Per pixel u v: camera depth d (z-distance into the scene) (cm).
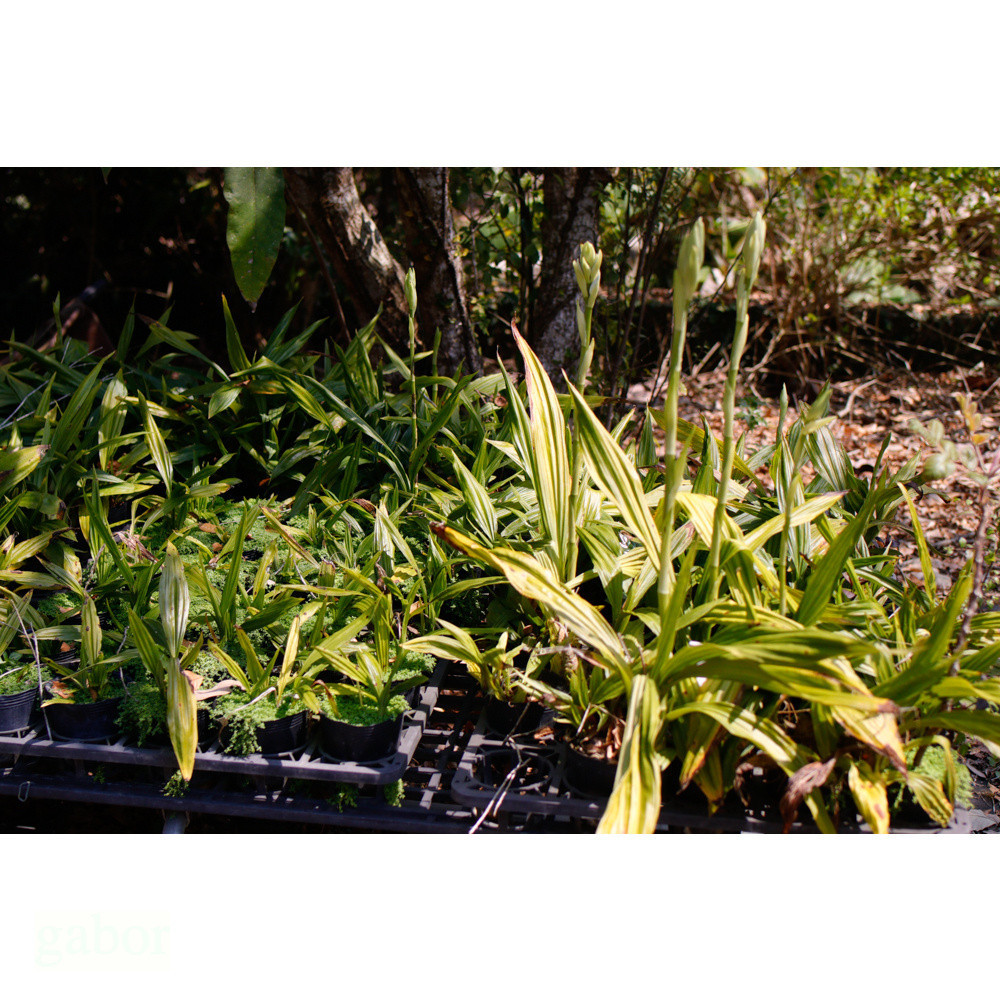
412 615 173
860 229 488
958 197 490
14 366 251
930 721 128
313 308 500
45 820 187
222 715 147
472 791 140
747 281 119
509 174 317
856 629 146
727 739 134
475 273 337
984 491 122
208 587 166
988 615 147
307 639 167
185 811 150
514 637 170
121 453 225
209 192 490
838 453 194
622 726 141
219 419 229
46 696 156
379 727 145
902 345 522
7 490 188
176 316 538
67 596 182
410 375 212
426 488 207
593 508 174
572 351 302
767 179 420
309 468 229
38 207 517
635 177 317
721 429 426
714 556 137
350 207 277
